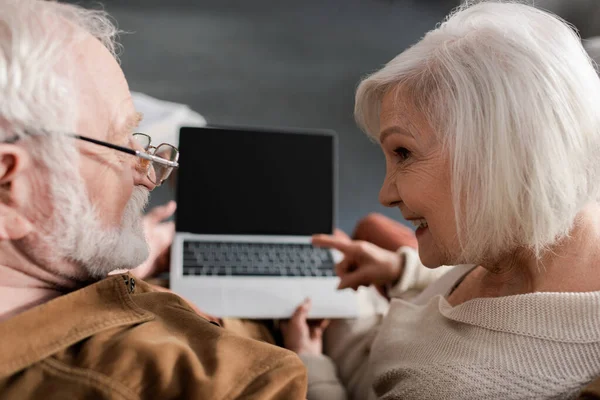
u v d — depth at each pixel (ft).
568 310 2.60
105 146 2.48
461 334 2.94
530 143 2.51
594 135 2.58
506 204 2.59
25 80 2.24
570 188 2.55
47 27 2.38
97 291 2.45
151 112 7.80
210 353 2.35
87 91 2.43
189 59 12.92
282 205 5.56
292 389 2.34
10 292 2.44
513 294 2.96
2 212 2.29
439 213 2.82
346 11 15.98
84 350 2.29
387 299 4.79
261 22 14.96
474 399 2.70
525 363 2.64
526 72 2.54
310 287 5.02
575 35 2.75
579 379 2.54
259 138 5.60
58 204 2.34
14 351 2.19
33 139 2.27
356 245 4.58
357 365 4.49
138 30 13.74
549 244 2.72
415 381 2.93
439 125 2.72
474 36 2.74
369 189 9.75
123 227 2.63
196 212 5.41
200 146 5.51
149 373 2.24
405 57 2.89
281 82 12.55
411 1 16.74
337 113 11.76
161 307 2.71
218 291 4.91
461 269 3.63
